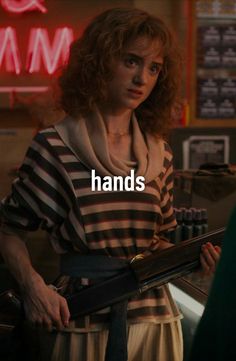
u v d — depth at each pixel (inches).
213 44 160.4
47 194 51.1
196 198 95.7
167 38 51.3
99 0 164.1
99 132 51.3
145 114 56.7
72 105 52.1
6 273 86.7
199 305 68.1
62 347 52.1
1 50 166.9
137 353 53.6
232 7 159.2
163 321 53.4
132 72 50.9
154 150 54.5
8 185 114.5
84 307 50.6
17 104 166.1
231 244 31.9
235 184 95.1
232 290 31.2
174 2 159.3
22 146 164.7
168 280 53.0
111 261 51.6
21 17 165.8
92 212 50.7
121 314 50.9
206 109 163.2
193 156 151.0
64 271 53.2
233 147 153.0
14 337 56.6
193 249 52.9
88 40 51.9
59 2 164.6
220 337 31.4
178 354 55.4
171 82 56.3
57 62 166.1
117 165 51.3
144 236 52.8
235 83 163.2
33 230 55.1
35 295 50.4
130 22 49.9
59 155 50.8
